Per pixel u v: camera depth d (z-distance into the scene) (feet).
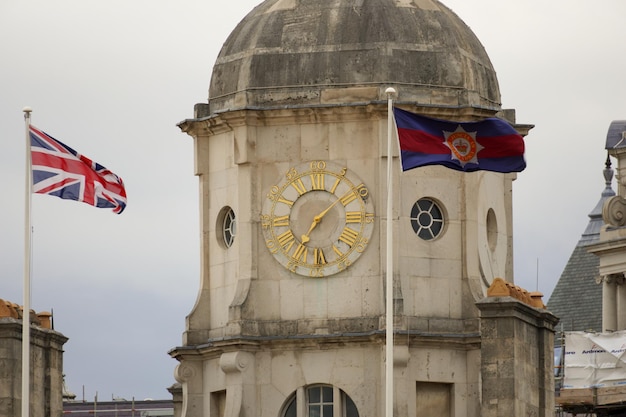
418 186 348.18
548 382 345.10
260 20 353.31
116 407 474.90
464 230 349.41
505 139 340.80
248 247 348.59
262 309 347.97
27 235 337.52
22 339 342.85
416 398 345.72
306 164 348.18
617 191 457.27
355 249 346.54
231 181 351.67
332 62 348.38
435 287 347.77
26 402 335.88
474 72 350.84
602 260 450.30
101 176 345.72
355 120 347.15
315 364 346.33
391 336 331.36
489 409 338.13
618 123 454.40
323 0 352.49
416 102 346.33
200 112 354.54
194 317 352.90
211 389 351.25
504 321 338.54
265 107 348.38
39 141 343.87
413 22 350.43
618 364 410.93
